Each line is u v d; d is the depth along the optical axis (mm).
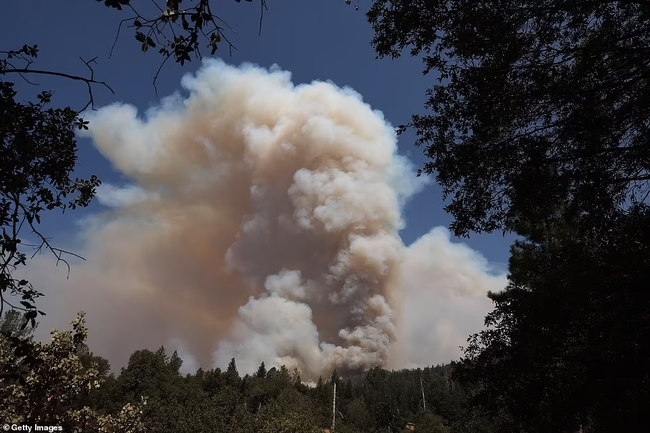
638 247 6863
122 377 76250
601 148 6719
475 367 10930
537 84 6691
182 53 2906
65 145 4570
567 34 6441
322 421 71875
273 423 42281
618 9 6031
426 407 79625
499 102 7027
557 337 8836
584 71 6328
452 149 7773
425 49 7391
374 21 7551
